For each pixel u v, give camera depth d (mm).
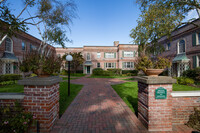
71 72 23078
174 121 2914
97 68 22406
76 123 2996
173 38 14211
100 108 4074
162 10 6406
